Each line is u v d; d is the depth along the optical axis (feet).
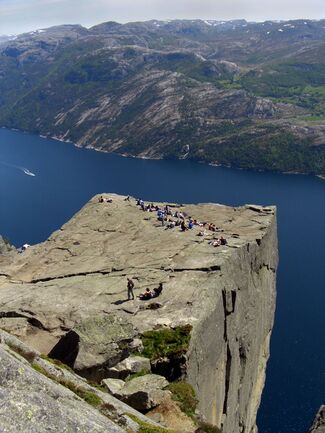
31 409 44.62
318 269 511.81
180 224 213.46
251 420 224.33
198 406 123.03
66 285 161.38
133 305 140.77
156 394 91.30
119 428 54.19
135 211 236.43
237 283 174.40
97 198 259.80
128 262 177.47
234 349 167.02
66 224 229.66
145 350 113.29
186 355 114.32
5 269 188.96
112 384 91.61
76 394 65.62
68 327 131.23
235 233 207.10
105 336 105.70
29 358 72.54
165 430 63.52
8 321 134.31
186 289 149.18
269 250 222.89
